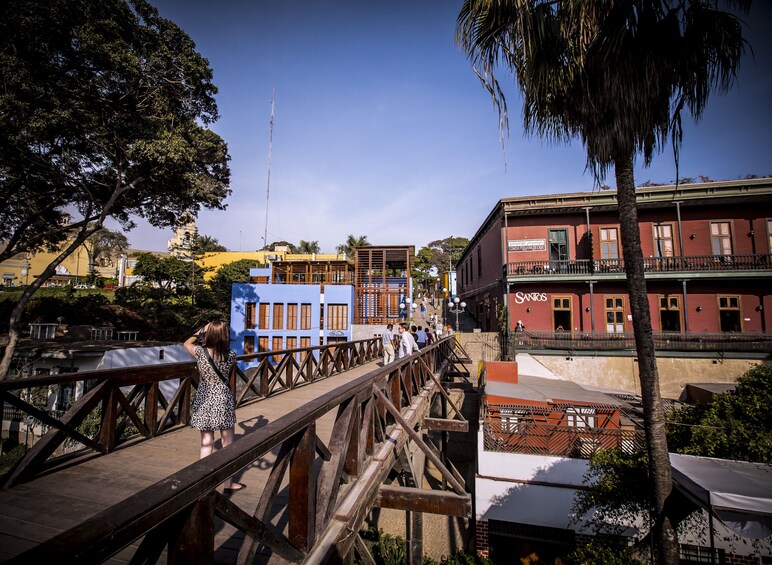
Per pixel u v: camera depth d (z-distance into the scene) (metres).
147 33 11.08
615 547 5.81
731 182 16.06
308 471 2.21
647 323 4.38
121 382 4.06
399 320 21.80
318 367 9.87
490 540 8.58
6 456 9.20
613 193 17.09
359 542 2.94
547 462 8.45
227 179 15.43
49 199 13.38
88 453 3.78
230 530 2.66
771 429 6.82
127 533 0.98
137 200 14.15
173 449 4.11
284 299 22.20
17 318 11.29
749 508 4.88
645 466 6.06
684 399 14.64
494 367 13.73
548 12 4.11
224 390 3.35
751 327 16.41
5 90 9.01
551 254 18.09
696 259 16.80
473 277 28.69
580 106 4.24
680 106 4.28
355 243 54.47
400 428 4.98
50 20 8.82
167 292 28.83
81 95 9.96
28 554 0.77
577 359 15.88
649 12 3.70
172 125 12.02
